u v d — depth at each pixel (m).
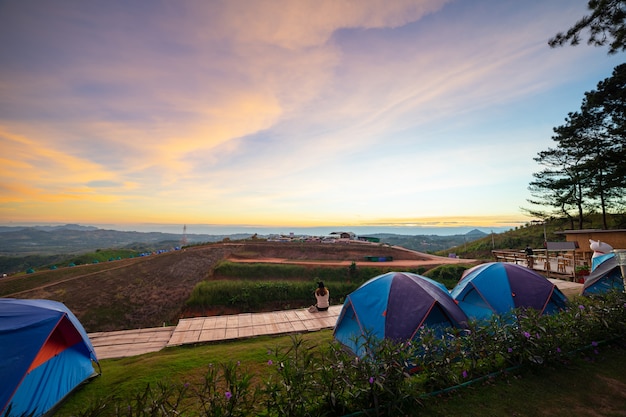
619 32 6.75
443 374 5.04
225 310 22.83
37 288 25.45
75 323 6.43
